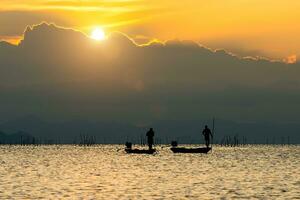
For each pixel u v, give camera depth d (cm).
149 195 15900
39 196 15588
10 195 15812
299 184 19225
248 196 15750
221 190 17188
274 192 16700
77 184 19175
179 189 17462
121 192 16600
